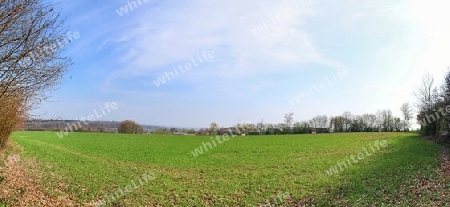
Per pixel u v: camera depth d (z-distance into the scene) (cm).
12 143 3844
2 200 1630
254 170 3384
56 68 1240
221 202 2075
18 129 3247
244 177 2970
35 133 8162
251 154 4803
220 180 2817
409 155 4047
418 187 2220
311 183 2572
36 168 2736
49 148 4616
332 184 2489
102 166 3350
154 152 4931
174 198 2153
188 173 3212
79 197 2009
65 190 2125
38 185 2109
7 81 1140
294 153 4859
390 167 3164
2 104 1395
